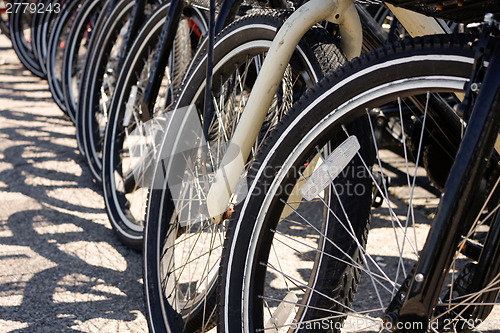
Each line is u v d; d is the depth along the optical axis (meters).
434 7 1.05
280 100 1.60
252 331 1.24
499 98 0.85
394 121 2.55
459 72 0.94
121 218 2.22
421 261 0.88
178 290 1.68
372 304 1.76
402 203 2.52
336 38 1.35
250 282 1.25
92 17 3.27
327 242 1.18
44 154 3.06
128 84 2.33
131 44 2.34
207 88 1.38
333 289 1.17
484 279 1.08
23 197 2.55
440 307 1.05
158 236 1.62
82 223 2.34
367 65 1.06
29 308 1.74
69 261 2.03
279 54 1.24
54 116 3.73
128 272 1.99
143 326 1.68
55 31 3.64
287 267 2.02
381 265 2.01
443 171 1.67
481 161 0.86
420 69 0.99
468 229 1.05
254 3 1.71
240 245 1.24
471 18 1.07
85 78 2.80
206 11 1.96
